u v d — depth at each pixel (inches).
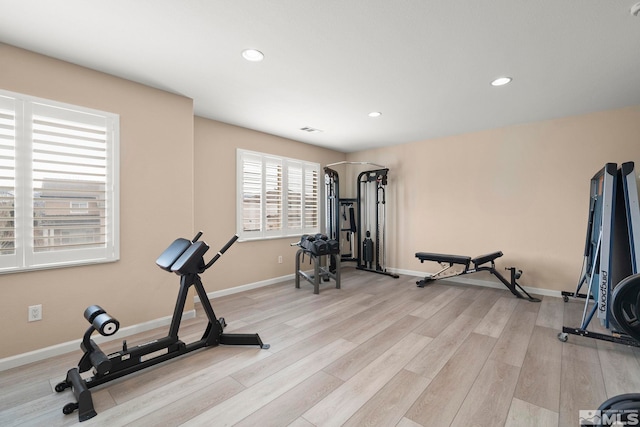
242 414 63.3
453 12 68.6
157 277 111.6
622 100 122.7
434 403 66.7
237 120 151.3
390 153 209.9
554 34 76.9
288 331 107.6
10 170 82.6
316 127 163.9
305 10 68.2
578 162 141.4
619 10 67.1
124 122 103.3
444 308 132.3
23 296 85.1
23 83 84.4
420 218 194.5
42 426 60.7
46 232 88.3
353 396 69.3
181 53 87.3
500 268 164.4
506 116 143.8
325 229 217.9
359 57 89.4
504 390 71.5
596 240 118.6
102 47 83.9
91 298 96.9
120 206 102.5
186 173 119.5
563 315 122.7
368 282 181.5
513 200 159.5
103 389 72.6
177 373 79.7
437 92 115.5
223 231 155.1
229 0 64.8
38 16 70.0
